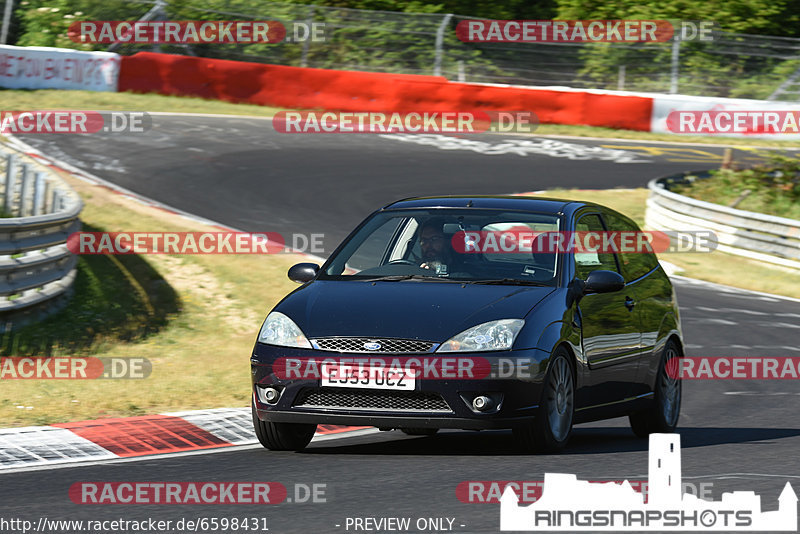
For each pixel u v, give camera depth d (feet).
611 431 106.32
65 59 353.92
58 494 66.80
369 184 273.33
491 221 90.84
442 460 78.18
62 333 139.54
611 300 91.25
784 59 420.36
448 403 76.64
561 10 499.10
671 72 417.69
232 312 162.61
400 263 89.25
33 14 388.78
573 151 342.64
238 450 84.43
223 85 363.56
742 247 235.20
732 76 417.90
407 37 410.52
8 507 63.21
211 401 107.76
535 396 78.33
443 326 78.33
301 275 89.92
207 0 406.00
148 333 147.54
